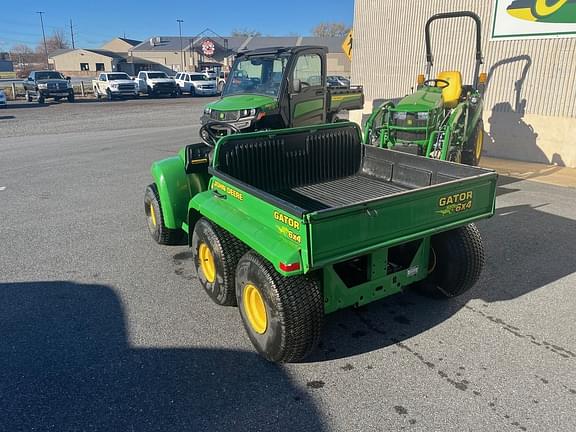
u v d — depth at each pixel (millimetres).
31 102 29672
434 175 4305
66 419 2795
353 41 14242
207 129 5008
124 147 12547
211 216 3695
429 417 2744
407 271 3623
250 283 3244
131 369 3254
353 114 14969
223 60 58281
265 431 2678
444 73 8312
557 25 9055
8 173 9523
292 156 4625
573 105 9078
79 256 5230
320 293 3092
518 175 8617
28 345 3553
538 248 5125
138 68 65375
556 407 2801
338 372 3178
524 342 3461
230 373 3197
